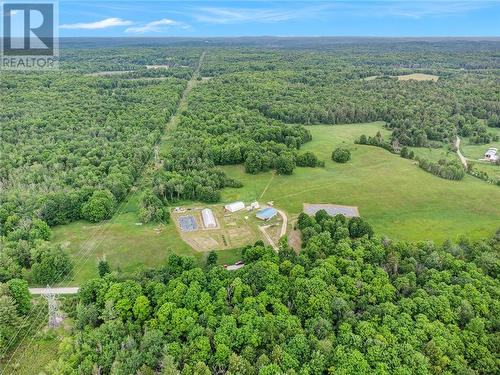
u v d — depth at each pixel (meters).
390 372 69.94
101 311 85.50
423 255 104.31
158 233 126.69
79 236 123.94
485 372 72.12
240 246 120.00
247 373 69.88
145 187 157.12
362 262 98.69
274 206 146.25
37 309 91.94
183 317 80.81
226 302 86.56
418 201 150.50
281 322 79.56
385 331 77.12
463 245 112.19
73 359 73.88
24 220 121.62
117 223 132.38
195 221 134.50
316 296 85.38
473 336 77.00
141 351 74.69
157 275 96.31
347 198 152.62
